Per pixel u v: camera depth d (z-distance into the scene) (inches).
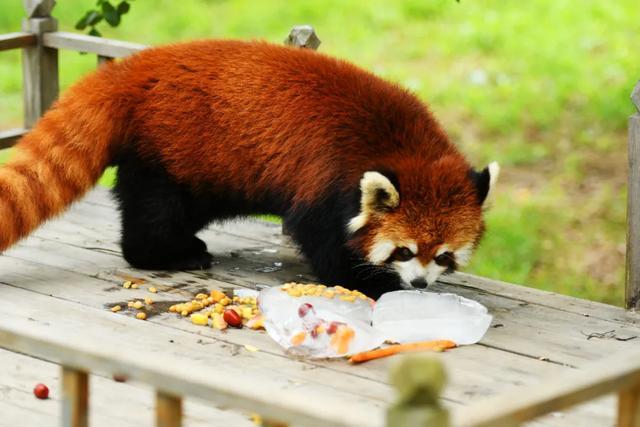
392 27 697.6
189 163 282.2
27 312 260.1
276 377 228.7
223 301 269.0
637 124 266.8
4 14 710.5
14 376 225.1
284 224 321.4
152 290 278.4
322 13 721.6
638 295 276.2
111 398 216.7
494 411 136.3
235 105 276.8
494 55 647.8
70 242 315.6
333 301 255.8
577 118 572.7
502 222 486.0
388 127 270.5
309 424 137.9
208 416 210.1
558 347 251.8
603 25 672.4
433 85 610.9
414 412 125.6
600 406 218.2
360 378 229.5
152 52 291.4
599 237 477.1
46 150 280.5
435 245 257.6
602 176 524.4
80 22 381.4
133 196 289.4
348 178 267.3
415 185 257.3
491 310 275.7
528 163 538.6
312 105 272.4
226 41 289.6
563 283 443.5
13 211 273.4
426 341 248.5
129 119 284.7
